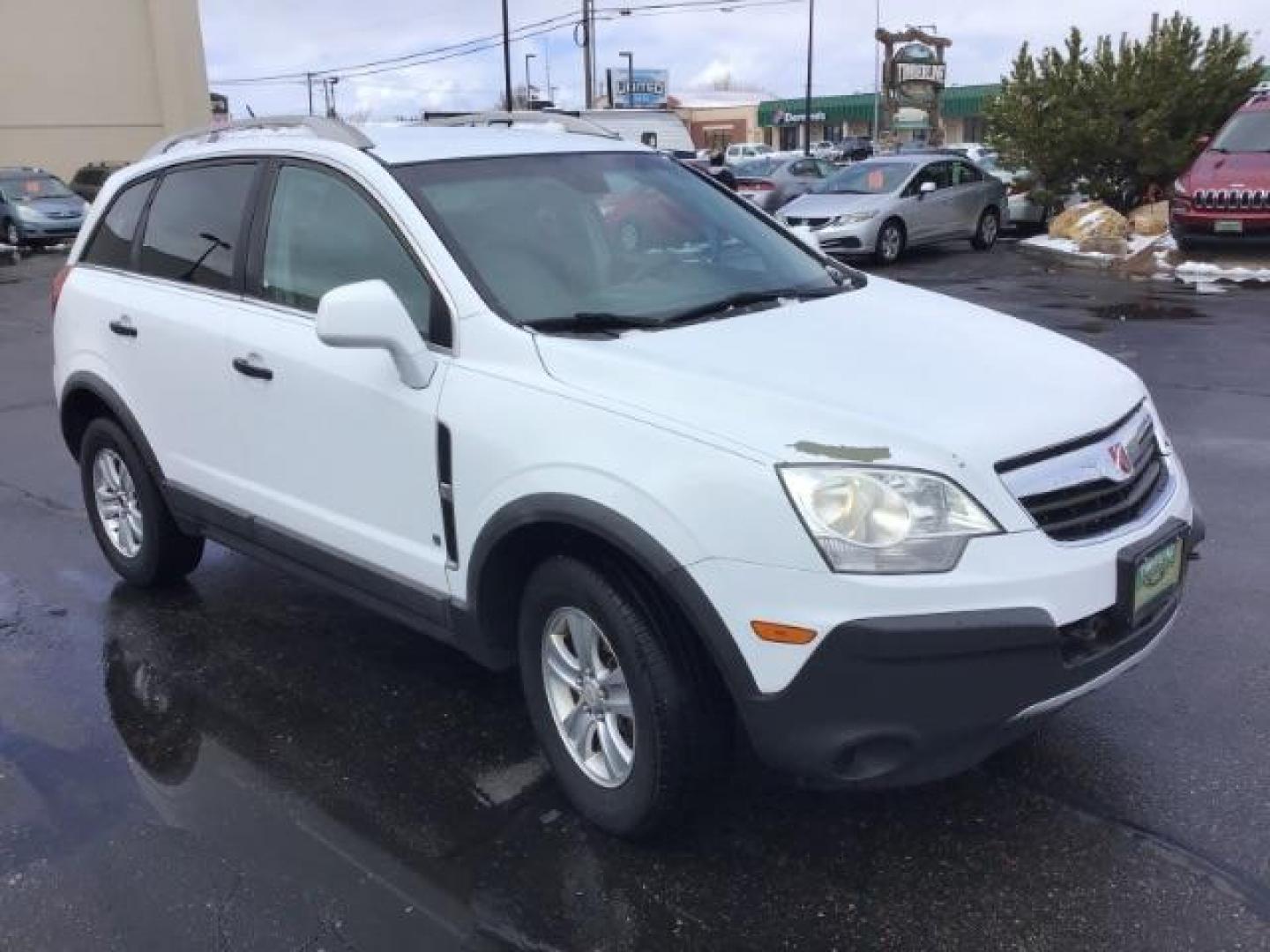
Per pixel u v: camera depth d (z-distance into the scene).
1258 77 18.19
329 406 3.71
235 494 4.24
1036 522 2.78
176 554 5.00
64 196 25.14
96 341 4.81
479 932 2.91
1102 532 2.92
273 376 3.90
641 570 2.97
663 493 2.80
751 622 2.71
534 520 3.05
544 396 3.11
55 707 4.13
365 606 3.87
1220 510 5.70
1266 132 14.65
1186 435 7.01
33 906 3.04
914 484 2.68
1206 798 3.36
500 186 3.84
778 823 3.32
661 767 2.99
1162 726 3.74
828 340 3.36
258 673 4.36
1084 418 3.01
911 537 2.65
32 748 3.85
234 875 3.15
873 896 3.01
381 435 3.54
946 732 2.70
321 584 4.01
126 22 33.91
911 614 2.62
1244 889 2.97
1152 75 18.03
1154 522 3.06
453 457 3.29
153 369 4.49
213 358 4.17
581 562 3.08
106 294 4.78
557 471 3.00
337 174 3.84
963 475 2.70
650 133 24.44
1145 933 2.84
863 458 2.69
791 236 4.50
